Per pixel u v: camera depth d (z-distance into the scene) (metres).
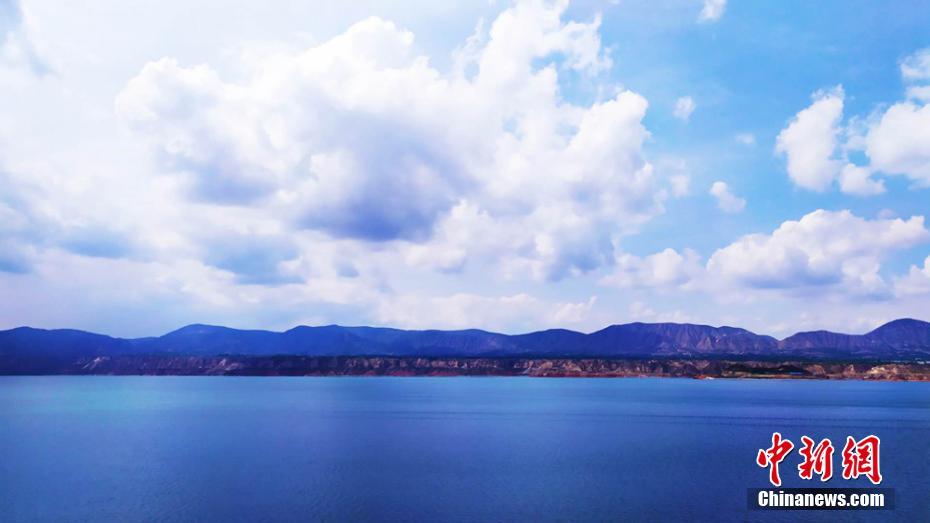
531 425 106.06
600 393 198.62
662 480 59.97
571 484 58.12
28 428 103.62
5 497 54.25
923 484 58.88
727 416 120.25
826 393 196.75
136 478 61.53
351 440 87.44
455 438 89.75
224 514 48.94
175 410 136.38
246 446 82.19
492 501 52.19
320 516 48.22
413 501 52.22
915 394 189.25
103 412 132.50
